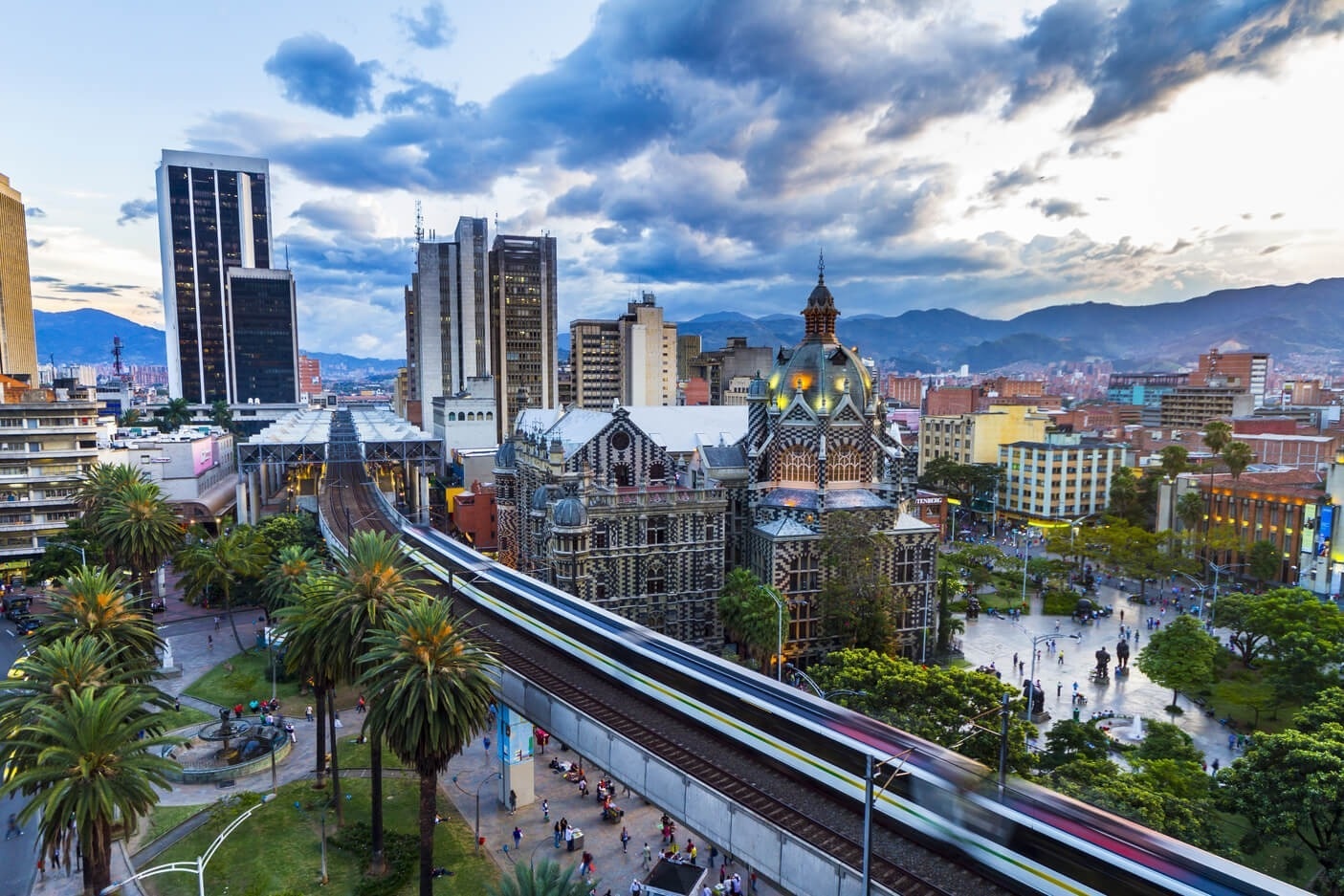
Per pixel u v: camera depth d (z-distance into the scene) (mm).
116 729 45000
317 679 60281
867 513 93938
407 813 63031
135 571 94875
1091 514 179750
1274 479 144625
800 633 92750
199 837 59031
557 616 73000
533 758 70500
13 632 101625
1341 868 46719
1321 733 53188
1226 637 105875
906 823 37344
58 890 52906
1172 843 32938
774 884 37781
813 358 100812
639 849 58500
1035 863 33188
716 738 48031
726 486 106000
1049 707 84250
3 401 145750
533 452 113625
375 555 58312
